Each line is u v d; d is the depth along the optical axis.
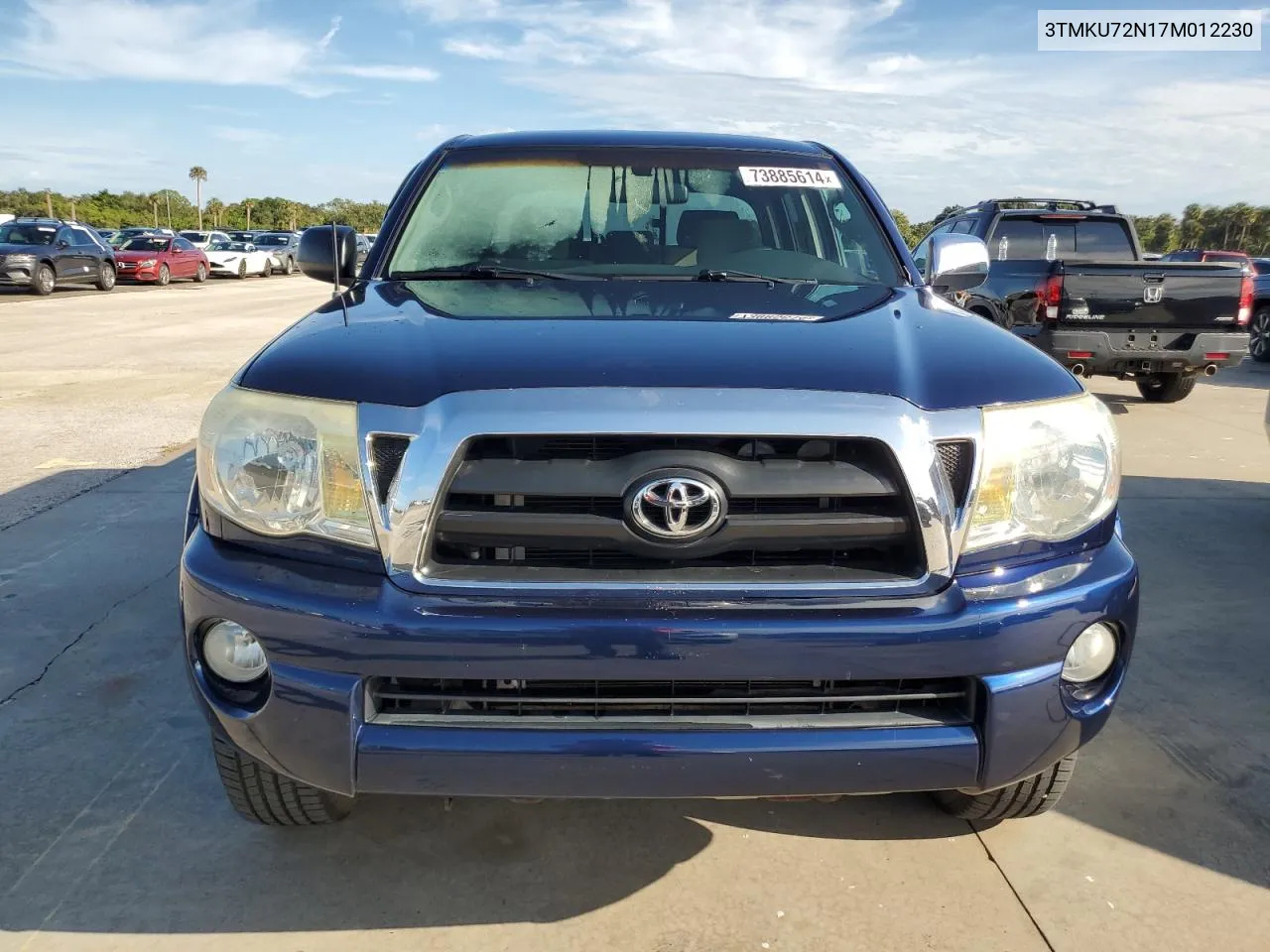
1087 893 2.24
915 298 2.65
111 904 2.19
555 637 1.77
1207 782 2.67
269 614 1.84
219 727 1.98
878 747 1.85
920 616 1.82
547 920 2.16
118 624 3.66
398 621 1.78
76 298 21.55
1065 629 1.89
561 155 3.26
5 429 7.21
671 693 1.86
